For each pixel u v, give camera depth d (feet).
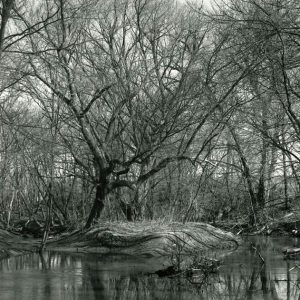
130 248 65.05
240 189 92.58
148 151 79.77
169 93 86.38
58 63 73.41
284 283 44.73
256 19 47.16
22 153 80.12
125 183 79.00
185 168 87.25
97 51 87.81
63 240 72.90
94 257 62.03
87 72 84.53
